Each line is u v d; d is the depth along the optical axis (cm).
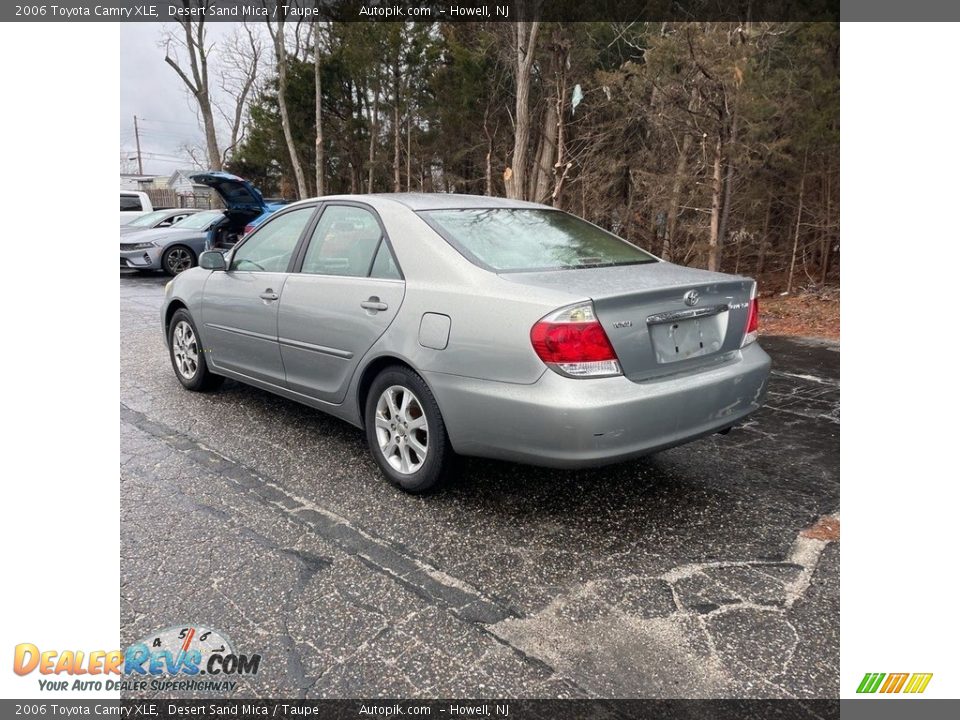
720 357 306
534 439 268
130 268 1295
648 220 1160
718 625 229
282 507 312
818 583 253
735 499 323
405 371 315
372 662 210
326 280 360
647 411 268
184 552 271
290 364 388
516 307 273
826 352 659
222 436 405
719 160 888
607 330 264
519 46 1141
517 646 217
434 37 1748
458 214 345
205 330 460
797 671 208
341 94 2073
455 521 300
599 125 1217
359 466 361
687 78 848
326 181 2222
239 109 2747
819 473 354
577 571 261
